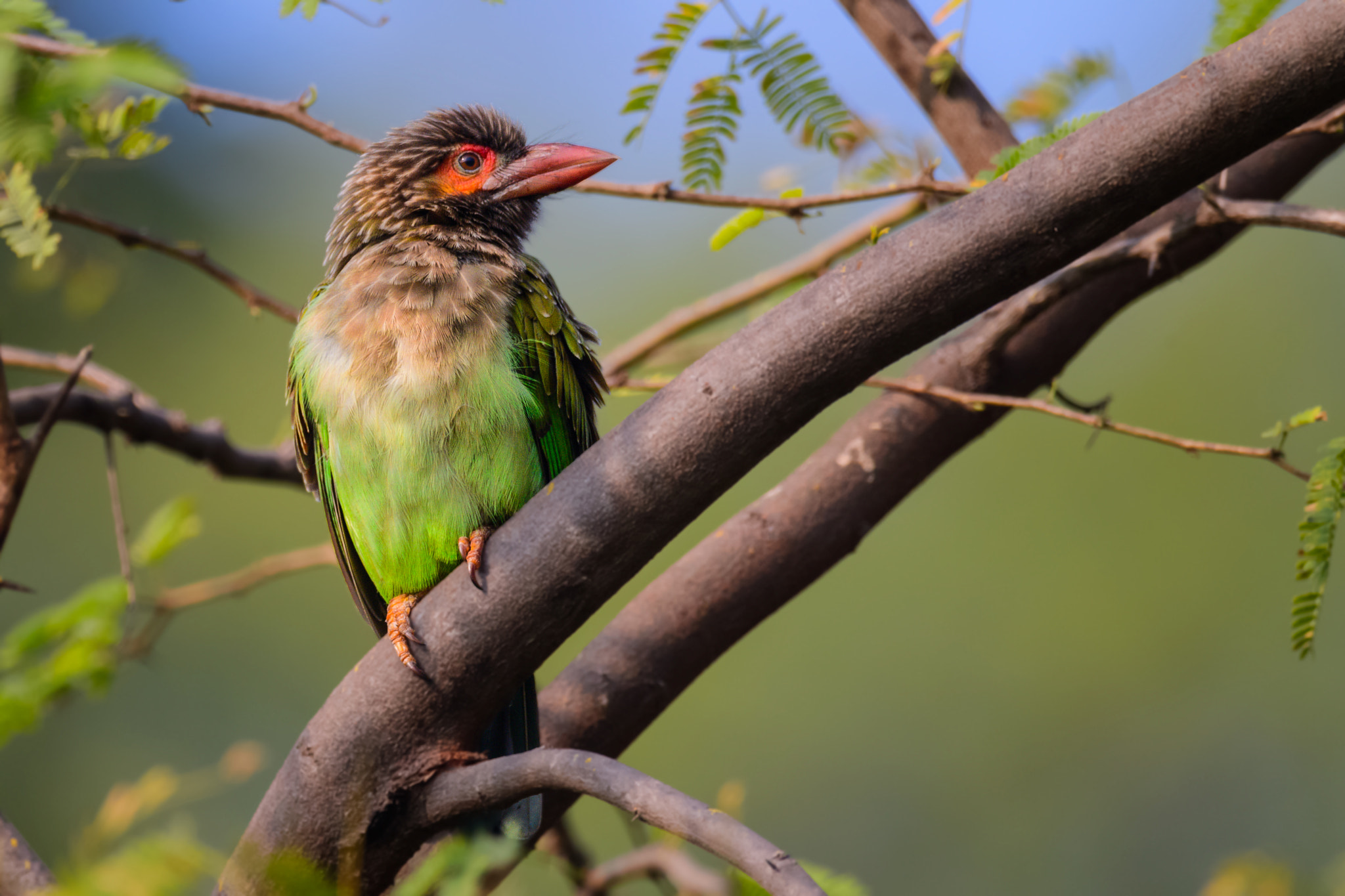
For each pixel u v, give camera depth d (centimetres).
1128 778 1512
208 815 1390
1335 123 567
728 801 697
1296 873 681
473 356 614
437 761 488
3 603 1440
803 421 453
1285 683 1516
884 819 1533
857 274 439
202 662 1470
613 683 585
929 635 1603
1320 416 502
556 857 709
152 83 329
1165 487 1562
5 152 335
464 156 731
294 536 1543
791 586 611
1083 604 1564
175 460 1531
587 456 477
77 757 1385
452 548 627
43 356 731
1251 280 1574
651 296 1526
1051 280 592
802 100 625
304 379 671
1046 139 538
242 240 1491
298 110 602
